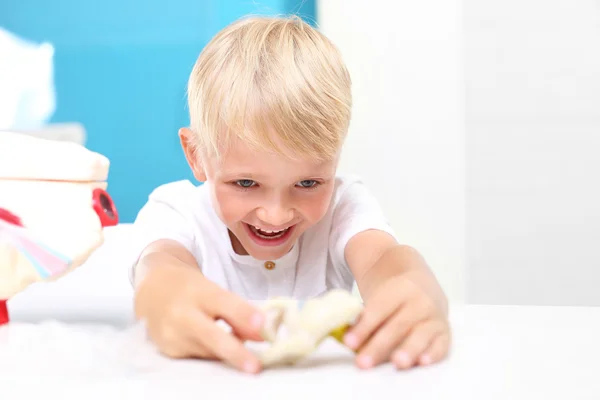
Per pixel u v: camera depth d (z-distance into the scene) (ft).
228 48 2.15
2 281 1.34
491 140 4.96
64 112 7.15
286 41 2.13
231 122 1.94
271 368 1.13
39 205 1.37
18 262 1.34
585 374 1.02
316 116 1.98
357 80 5.46
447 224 5.10
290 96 1.97
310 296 2.60
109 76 7.11
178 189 2.80
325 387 0.98
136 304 1.38
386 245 2.15
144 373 1.07
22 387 0.97
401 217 5.29
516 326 1.36
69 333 1.25
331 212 2.62
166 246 2.26
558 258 4.85
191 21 6.95
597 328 1.34
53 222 1.37
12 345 1.17
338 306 1.19
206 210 2.61
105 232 2.75
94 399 0.91
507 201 4.94
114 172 7.16
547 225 4.86
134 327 1.30
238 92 1.97
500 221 4.96
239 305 1.25
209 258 2.58
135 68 7.07
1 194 1.36
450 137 5.08
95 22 7.08
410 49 5.25
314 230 2.61
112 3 7.04
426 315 1.23
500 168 4.94
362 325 1.19
